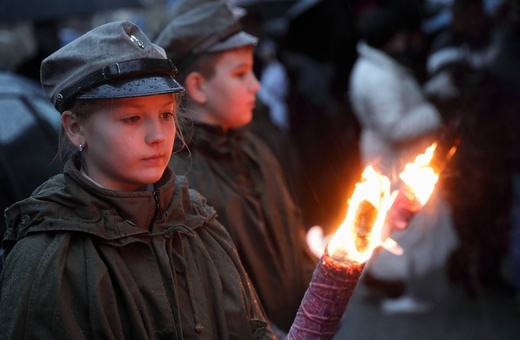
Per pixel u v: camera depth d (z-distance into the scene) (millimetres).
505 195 5703
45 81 2055
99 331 1892
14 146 4078
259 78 6926
